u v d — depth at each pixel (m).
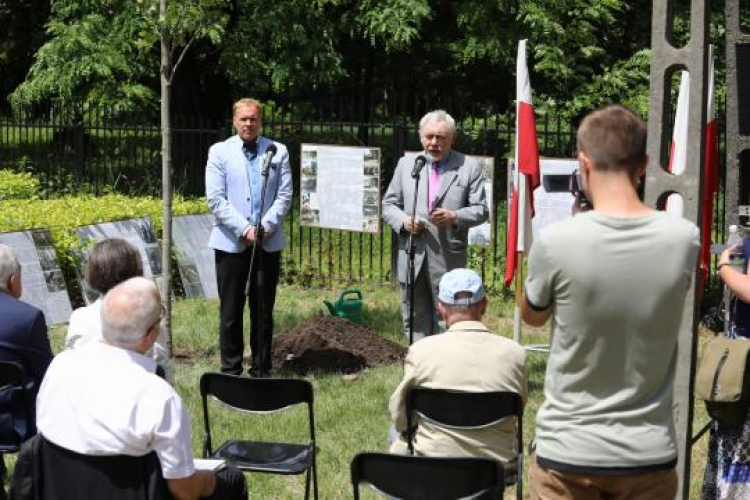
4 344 5.16
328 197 11.83
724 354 4.50
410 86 21.16
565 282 3.20
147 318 3.78
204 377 5.19
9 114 23.62
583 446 3.20
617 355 3.19
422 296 7.80
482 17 17.30
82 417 3.65
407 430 4.76
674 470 3.28
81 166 15.89
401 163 7.84
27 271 9.98
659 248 3.17
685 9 17.36
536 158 7.73
